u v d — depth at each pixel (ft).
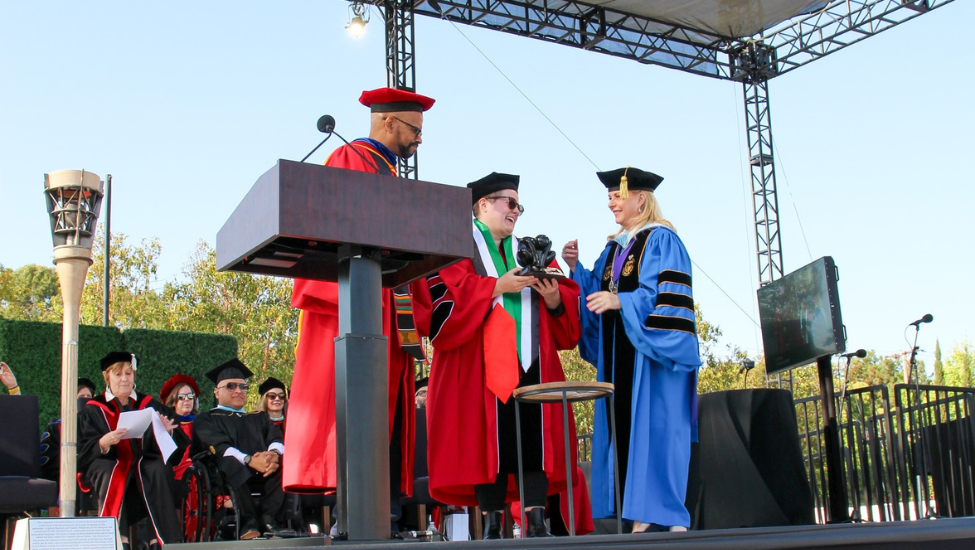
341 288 9.70
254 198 9.40
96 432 21.45
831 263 20.67
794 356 22.16
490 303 14.89
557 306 15.48
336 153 14.51
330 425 13.56
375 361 9.47
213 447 24.26
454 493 15.44
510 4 42.39
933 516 22.18
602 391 12.51
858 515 21.91
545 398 12.99
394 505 16.33
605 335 16.38
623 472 15.69
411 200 9.55
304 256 10.89
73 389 13.69
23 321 35.04
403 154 15.03
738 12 45.44
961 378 88.99
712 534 9.34
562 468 15.12
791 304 22.30
